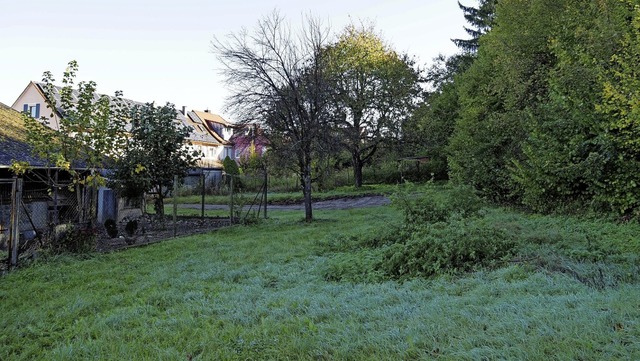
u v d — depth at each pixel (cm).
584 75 958
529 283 457
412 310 427
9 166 1008
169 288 618
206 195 3117
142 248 962
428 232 686
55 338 439
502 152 1401
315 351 345
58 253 845
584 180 945
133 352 381
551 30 1251
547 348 292
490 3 3359
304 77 1434
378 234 843
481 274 534
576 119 947
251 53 1417
